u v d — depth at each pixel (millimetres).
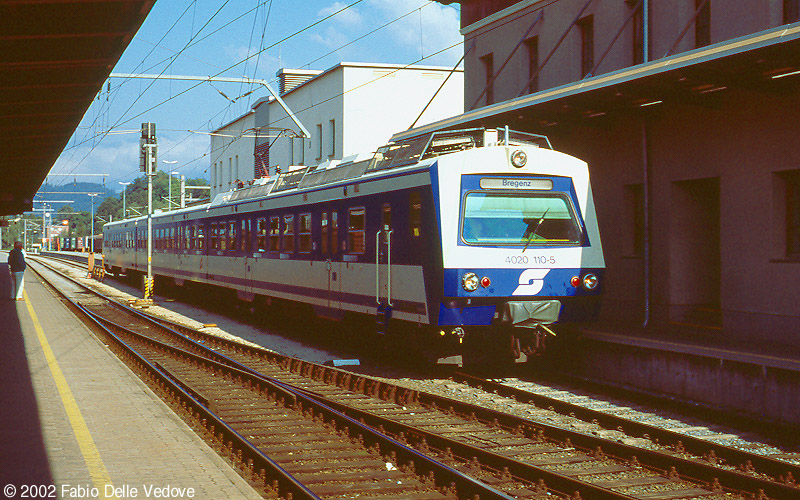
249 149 44094
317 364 13242
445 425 9234
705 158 13820
